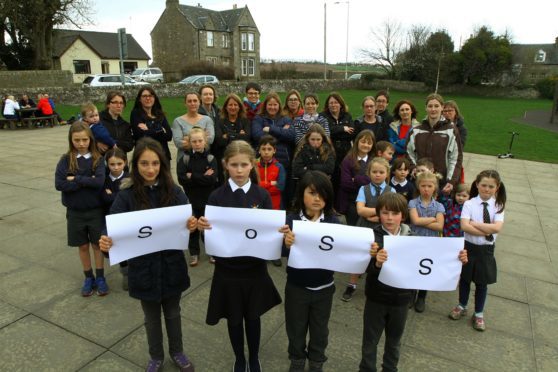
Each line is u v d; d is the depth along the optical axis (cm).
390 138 511
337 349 301
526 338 321
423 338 319
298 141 499
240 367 265
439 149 422
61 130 1392
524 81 4103
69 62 4025
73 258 439
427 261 245
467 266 328
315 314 256
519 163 1048
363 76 4528
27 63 2673
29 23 2423
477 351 304
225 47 4722
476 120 2081
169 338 269
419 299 358
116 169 361
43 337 305
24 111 1453
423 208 353
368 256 247
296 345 260
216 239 254
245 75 4919
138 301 358
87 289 363
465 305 343
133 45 4650
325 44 3962
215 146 481
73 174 340
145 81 3078
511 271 440
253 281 255
